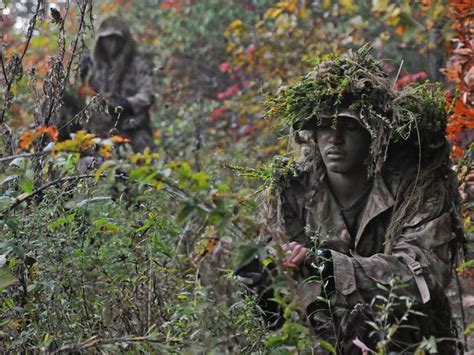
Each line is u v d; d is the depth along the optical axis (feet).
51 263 18.49
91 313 18.72
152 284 19.12
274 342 15.87
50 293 18.20
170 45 63.98
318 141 19.15
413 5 33.88
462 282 23.68
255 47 47.52
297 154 20.06
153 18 68.49
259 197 20.08
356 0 43.19
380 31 43.62
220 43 63.16
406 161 19.22
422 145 19.25
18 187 19.51
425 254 18.08
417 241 18.26
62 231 19.15
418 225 18.48
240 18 61.72
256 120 44.09
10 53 24.76
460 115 22.34
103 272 19.11
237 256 15.12
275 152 38.17
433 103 19.26
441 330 18.97
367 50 19.76
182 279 19.99
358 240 18.90
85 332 17.87
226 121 47.85
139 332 18.57
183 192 15.01
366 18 42.47
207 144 43.04
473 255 21.53
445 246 18.39
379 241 18.90
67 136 32.94
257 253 15.12
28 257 19.01
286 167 19.53
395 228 18.57
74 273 18.75
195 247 20.51
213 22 63.10
